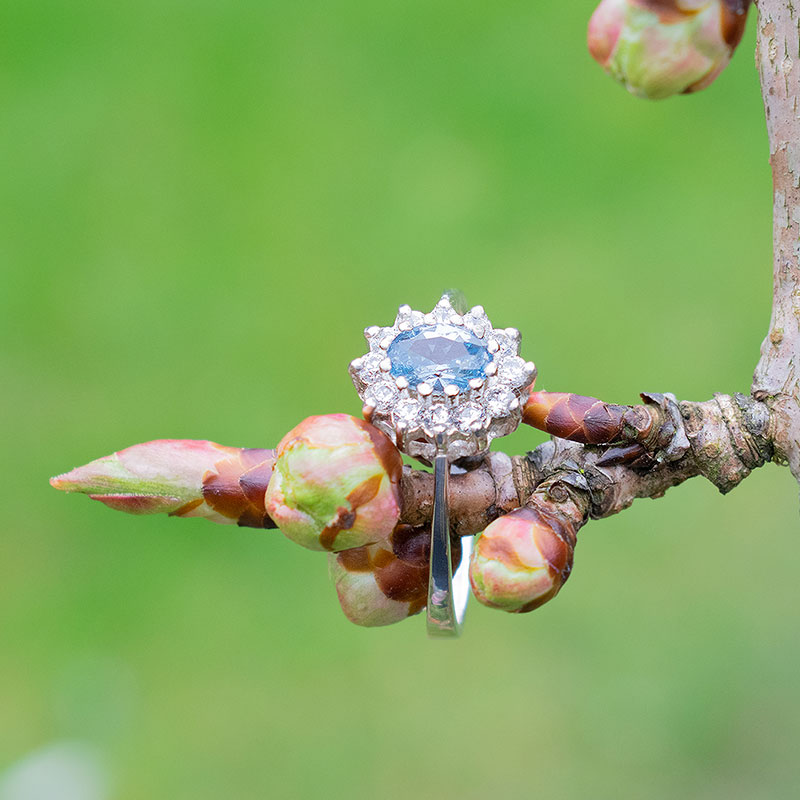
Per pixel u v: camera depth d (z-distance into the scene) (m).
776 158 0.25
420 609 0.25
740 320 0.66
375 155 0.82
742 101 0.80
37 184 0.82
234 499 0.25
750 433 0.25
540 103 0.83
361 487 0.24
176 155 0.84
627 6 0.25
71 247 0.78
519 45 0.88
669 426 0.25
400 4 0.93
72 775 0.50
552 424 0.25
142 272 0.75
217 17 0.96
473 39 0.90
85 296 0.74
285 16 0.94
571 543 0.24
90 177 0.82
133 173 0.83
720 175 0.76
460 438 0.24
